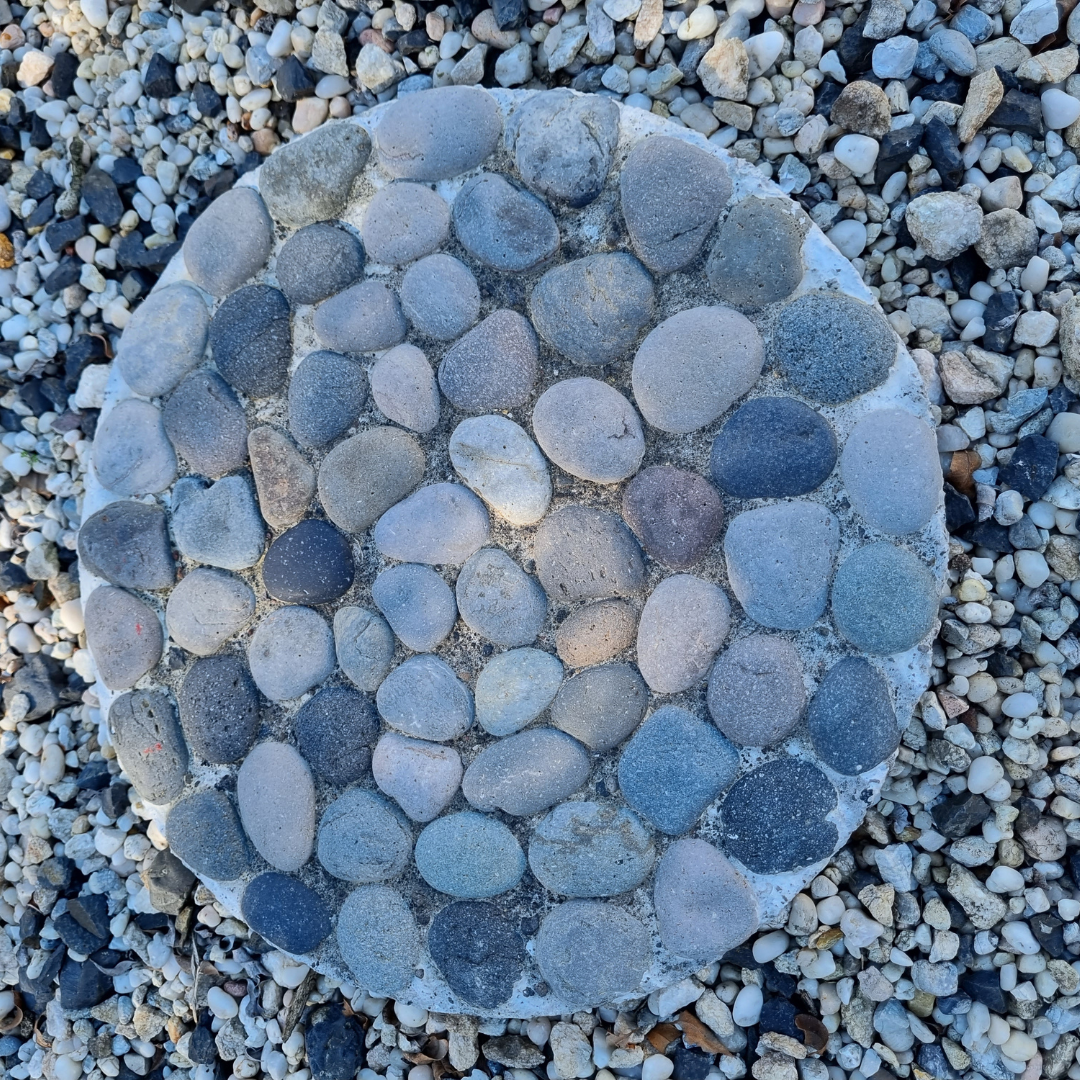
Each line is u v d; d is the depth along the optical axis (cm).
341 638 46
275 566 47
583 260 44
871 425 43
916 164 48
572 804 45
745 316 44
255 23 51
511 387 45
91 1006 52
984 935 47
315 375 46
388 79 51
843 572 44
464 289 45
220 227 47
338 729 46
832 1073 48
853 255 49
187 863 48
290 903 47
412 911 46
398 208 46
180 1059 52
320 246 46
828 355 43
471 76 50
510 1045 49
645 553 45
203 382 48
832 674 44
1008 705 47
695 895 44
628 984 45
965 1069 47
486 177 45
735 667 44
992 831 47
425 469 47
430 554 46
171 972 51
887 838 47
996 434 48
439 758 46
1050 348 47
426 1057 49
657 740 44
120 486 48
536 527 46
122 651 48
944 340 49
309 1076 50
